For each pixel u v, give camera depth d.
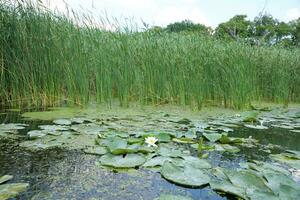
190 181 1.40
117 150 1.71
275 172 1.53
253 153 1.93
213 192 1.32
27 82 3.33
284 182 1.37
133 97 3.99
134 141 1.96
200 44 4.24
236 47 4.34
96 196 1.25
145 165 1.59
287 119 3.30
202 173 1.48
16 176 1.41
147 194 1.28
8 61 3.27
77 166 1.57
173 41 4.29
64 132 2.21
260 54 4.91
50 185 1.33
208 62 3.99
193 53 4.00
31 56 3.32
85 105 3.40
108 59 3.58
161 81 3.93
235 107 3.87
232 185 1.35
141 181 1.41
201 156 1.79
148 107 3.69
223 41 4.67
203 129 2.53
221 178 1.44
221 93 4.02
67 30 3.48
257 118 3.29
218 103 4.12
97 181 1.40
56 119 2.69
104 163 1.60
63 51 3.41
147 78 3.90
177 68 3.95
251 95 4.30
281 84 5.09
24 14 3.30
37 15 3.37
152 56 3.92
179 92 3.88
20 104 3.36
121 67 3.61
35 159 1.65
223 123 2.88
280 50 5.68
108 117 2.90
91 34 3.65
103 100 3.58
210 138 2.16
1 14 3.24
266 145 2.13
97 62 3.54
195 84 3.71
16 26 3.28
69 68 3.38
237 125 2.84
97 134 2.19
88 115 2.96
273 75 5.13
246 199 1.22
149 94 3.93
